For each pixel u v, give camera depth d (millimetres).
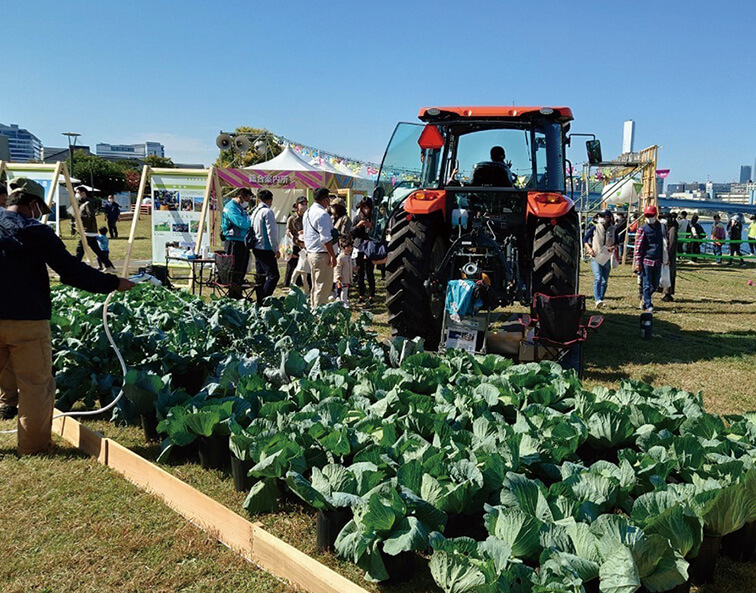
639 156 21031
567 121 6957
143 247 20328
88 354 4734
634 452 3232
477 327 5805
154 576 2656
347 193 16906
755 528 2795
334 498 2678
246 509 3129
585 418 3664
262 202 8727
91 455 3848
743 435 3434
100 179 65500
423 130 6500
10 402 4477
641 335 8039
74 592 2559
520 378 4234
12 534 2955
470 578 2197
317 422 3262
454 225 6734
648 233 9781
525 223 6977
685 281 16047
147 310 5965
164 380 4043
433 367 4691
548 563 2271
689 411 3785
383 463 2963
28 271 3721
